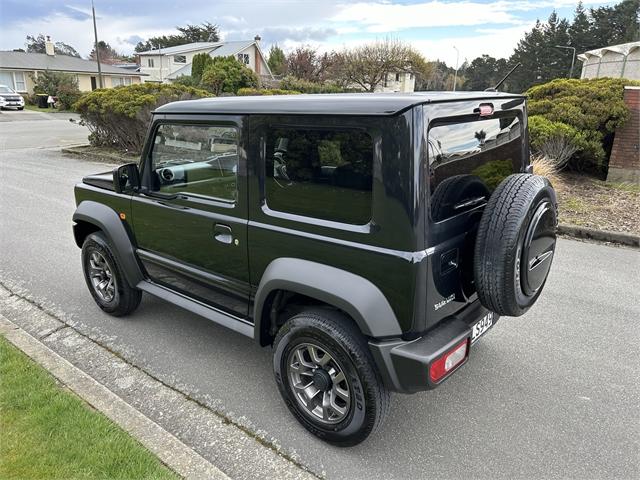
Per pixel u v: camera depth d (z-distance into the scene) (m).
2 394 2.89
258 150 2.59
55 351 3.61
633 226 6.47
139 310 4.30
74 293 4.64
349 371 2.37
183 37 81.19
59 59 48.53
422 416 2.88
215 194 2.95
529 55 43.75
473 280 2.51
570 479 2.40
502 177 2.86
